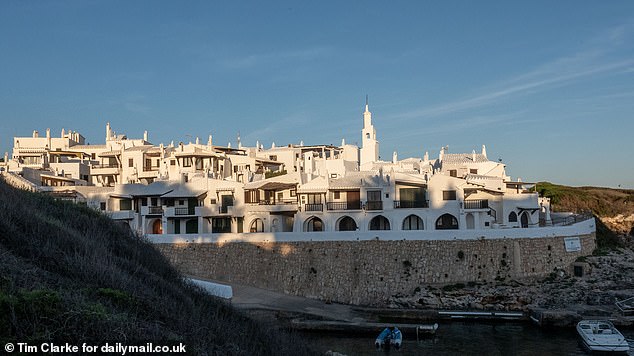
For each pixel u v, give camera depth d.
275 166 134.00
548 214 94.25
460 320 60.38
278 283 72.25
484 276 68.62
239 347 27.86
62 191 95.75
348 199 82.19
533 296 64.31
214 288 46.22
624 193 122.56
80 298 23.53
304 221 82.06
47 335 19.98
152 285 32.78
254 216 84.81
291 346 34.31
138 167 128.62
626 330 55.34
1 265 25.05
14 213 34.00
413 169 105.50
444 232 69.69
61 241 33.03
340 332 56.66
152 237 78.31
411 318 61.25
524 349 49.91
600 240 88.19
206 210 88.19
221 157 122.69
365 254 70.25
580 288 66.38
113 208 96.50
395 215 78.81
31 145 148.38
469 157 109.88
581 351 49.19
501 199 83.62
